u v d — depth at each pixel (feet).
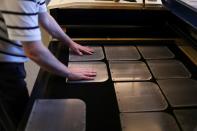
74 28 4.17
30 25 2.30
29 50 2.51
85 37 4.20
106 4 4.07
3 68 3.14
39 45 2.52
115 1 4.23
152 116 2.41
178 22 4.03
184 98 2.70
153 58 3.57
